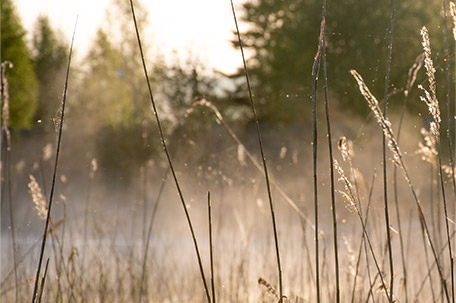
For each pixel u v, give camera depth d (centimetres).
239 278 698
